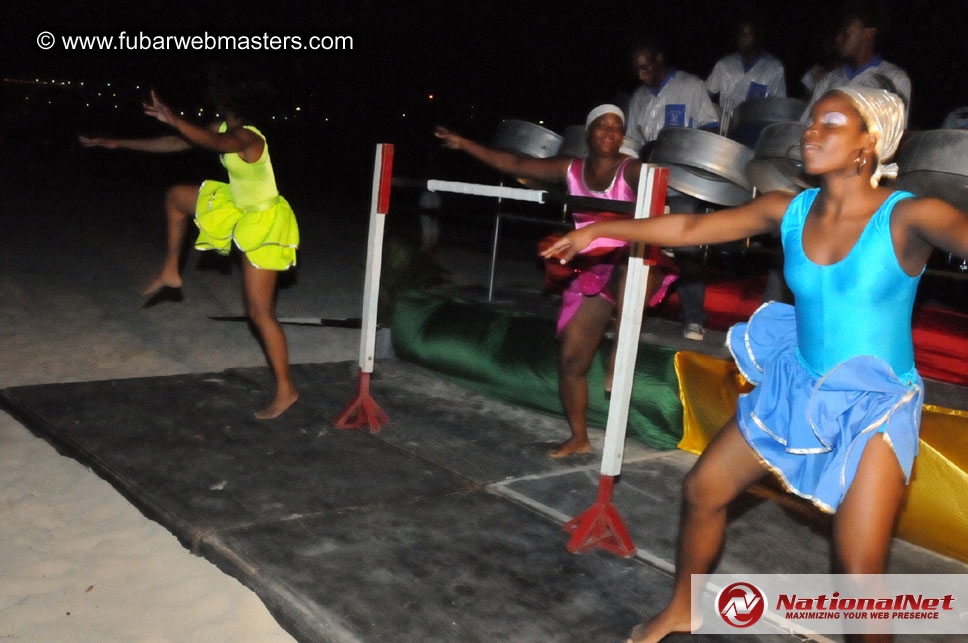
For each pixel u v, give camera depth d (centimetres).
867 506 216
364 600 300
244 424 470
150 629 285
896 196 214
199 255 969
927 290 744
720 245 561
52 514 360
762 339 251
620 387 344
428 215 819
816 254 225
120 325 671
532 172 445
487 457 452
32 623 283
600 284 419
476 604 304
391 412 511
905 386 219
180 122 401
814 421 224
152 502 366
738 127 562
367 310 473
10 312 680
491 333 562
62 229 1089
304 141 2866
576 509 392
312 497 384
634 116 641
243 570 315
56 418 456
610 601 314
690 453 483
